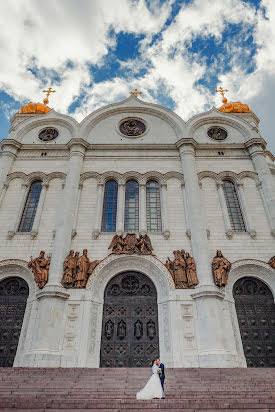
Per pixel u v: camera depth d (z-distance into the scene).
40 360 16.42
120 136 27.69
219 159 26.02
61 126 28.44
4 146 26.23
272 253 21.20
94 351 18.06
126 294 20.27
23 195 23.97
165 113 28.67
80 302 18.97
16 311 19.50
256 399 9.87
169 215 23.03
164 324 18.92
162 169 25.36
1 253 21.05
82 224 22.47
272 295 20.25
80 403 9.43
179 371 14.49
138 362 17.97
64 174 24.88
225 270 19.83
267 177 24.30
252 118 31.08
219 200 23.86
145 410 8.89
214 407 9.18
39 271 19.69
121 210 23.09
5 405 9.21
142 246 21.08
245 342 18.73
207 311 18.19
